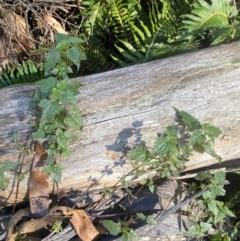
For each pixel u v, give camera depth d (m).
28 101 0.67
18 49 0.93
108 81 0.68
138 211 0.66
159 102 0.67
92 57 0.94
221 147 0.67
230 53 0.69
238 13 0.94
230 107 0.67
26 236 0.64
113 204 0.67
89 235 0.64
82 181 0.66
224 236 0.69
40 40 0.94
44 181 0.65
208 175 0.63
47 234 0.66
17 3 0.90
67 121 0.61
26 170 0.65
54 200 0.67
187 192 0.68
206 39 0.87
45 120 0.61
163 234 0.65
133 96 0.67
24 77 0.87
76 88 0.62
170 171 0.66
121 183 0.67
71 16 1.00
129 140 0.65
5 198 0.67
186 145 0.62
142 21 0.98
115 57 0.97
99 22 0.98
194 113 0.66
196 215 0.67
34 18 0.96
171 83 0.68
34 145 0.65
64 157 0.65
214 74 0.68
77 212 0.64
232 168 0.71
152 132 0.66
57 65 0.63
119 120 0.66
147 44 0.91
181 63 0.69
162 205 0.66
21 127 0.65
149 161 0.62
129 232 0.61
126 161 0.66
